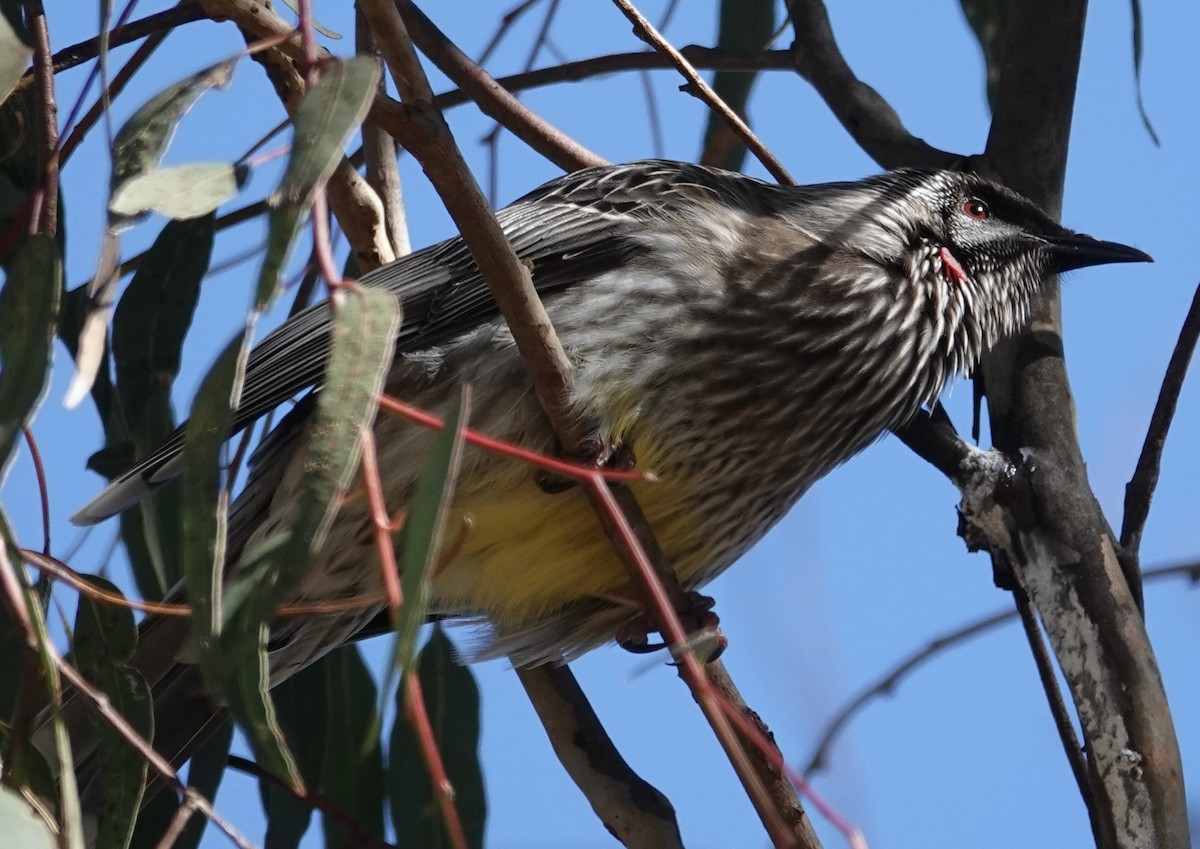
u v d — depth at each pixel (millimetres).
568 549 7371
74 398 5227
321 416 4371
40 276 5277
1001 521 7246
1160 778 6617
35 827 4203
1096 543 7051
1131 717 6715
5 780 4844
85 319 5465
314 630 7797
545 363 5996
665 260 7543
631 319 7355
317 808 7430
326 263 4492
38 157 5883
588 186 7910
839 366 7719
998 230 8555
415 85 5246
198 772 7492
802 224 8047
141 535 7664
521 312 5840
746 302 7551
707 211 7816
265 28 5453
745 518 7805
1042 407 7461
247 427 7684
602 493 5113
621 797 7559
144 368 7305
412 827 7742
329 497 4344
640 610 7820
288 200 4535
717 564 7984
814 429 7703
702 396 7348
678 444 7340
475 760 7867
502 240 5625
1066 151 8750
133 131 5387
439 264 7586
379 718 4094
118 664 5688
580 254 7602
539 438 7020
